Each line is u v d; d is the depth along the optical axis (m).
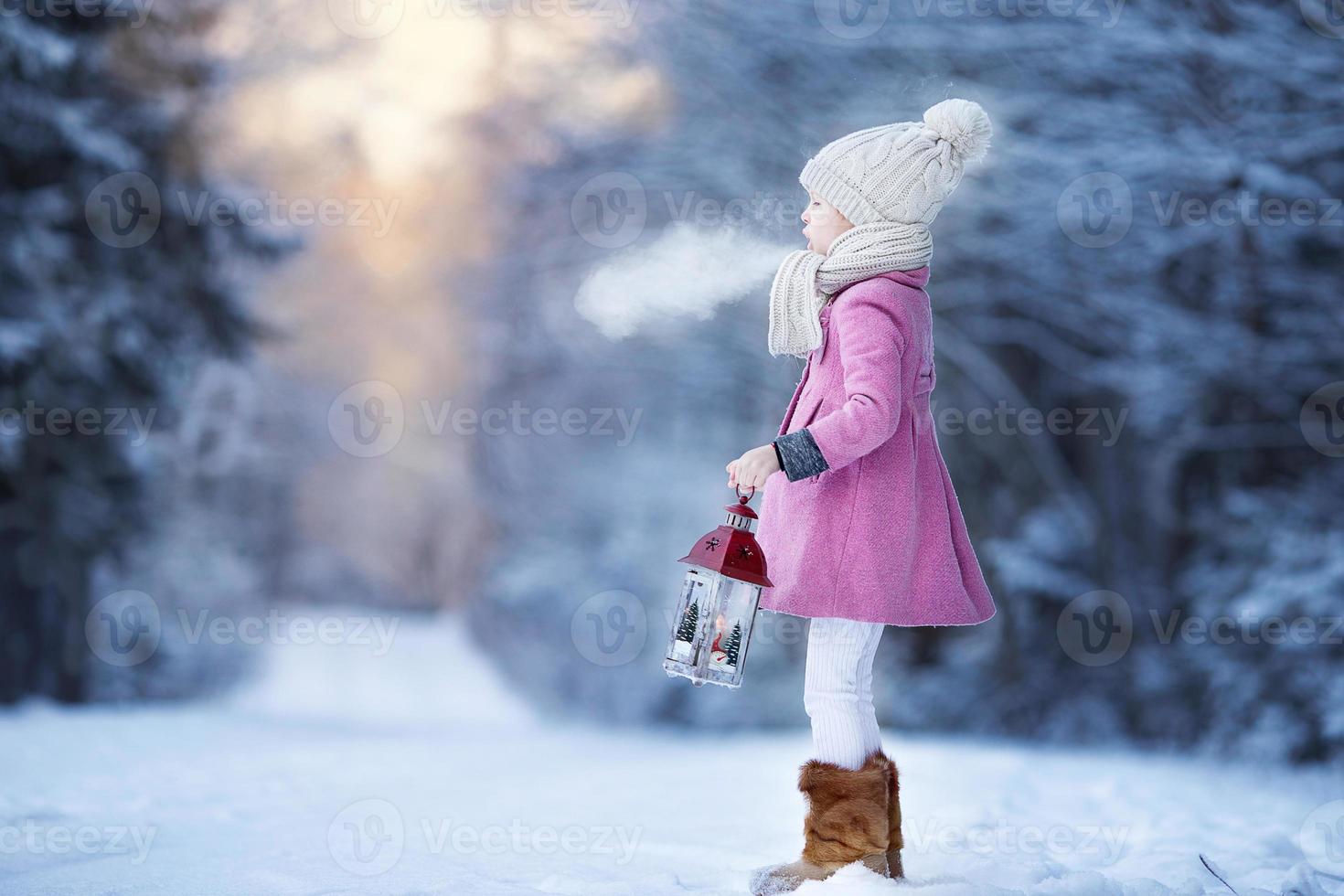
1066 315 26.25
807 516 5.42
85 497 23.81
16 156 21.97
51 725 16.16
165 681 32.94
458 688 46.06
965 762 11.91
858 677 5.46
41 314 21.92
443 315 55.06
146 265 23.45
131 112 23.25
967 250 24.45
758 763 12.70
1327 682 19.42
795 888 5.13
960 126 5.61
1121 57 19.33
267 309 29.86
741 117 25.53
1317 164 19.27
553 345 38.22
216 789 9.59
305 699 39.84
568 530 41.19
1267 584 20.05
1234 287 21.75
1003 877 5.65
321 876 5.62
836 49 23.42
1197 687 24.09
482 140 37.50
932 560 5.47
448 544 77.62
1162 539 26.17
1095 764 14.15
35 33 21.09
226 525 41.28
